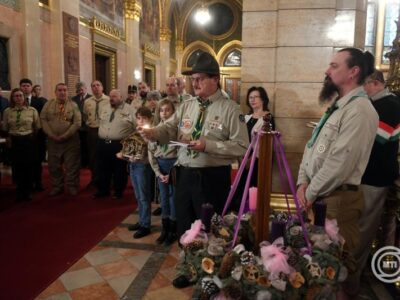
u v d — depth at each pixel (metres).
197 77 2.17
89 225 3.76
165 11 16.03
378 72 2.24
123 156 3.41
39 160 5.10
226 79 19.58
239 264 1.25
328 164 1.67
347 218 1.77
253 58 3.14
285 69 3.07
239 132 2.15
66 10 7.75
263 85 3.14
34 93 6.02
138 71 12.55
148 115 3.26
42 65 7.16
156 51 15.30
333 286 1.28
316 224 1.45
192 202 2.29
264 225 1.40
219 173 2.22
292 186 1.44
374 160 2.23
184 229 2.32
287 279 1.21
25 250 3.12
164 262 2.92
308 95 3.04
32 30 6.65
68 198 4.76
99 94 5.54
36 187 5.11
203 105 2.23
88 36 9.19
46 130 4.73
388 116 2.19
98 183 4.81
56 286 2.53
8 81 6.27
